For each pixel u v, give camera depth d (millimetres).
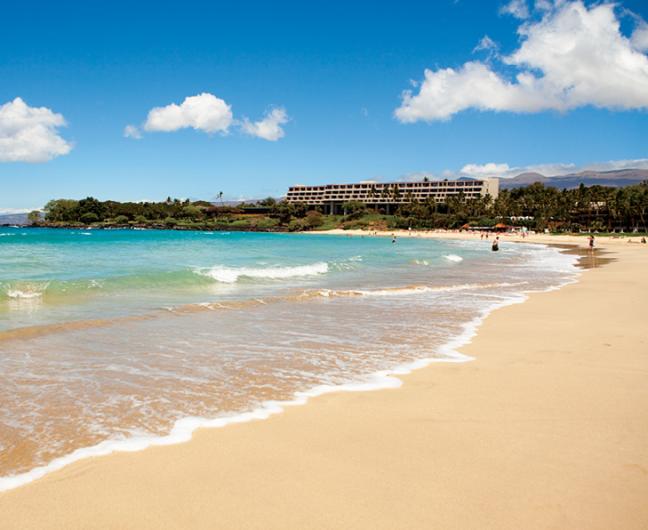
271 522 4035
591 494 4473
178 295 18203
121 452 5305
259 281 23562
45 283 18344
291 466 5004
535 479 4746
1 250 45531
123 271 24969
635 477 4793
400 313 14859
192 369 8617
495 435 5789
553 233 139500
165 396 7168
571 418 6336
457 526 3984
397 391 7465
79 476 4762
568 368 8758
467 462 5098
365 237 148375
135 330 11766
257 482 4680
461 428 6008
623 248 74188
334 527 3971
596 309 15734
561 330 12320
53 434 5758
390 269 32312
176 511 4188
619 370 8609
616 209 134000
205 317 13727
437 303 17016
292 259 38906
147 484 4629
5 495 4398
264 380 8023
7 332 10953
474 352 10031
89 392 7293
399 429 5977
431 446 5488
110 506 4250
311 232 192500
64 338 10719
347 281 24391
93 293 17859
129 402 6887
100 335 11125
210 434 5809
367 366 8930
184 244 71000
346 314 14578
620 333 11883
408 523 4023
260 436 5754
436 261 40281
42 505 4246
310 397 7172
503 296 19062
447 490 4539
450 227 178250
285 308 15570
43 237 94750
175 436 5742
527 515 4141
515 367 8844
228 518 4086
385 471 4902
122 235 121125
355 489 4555
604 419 6297
